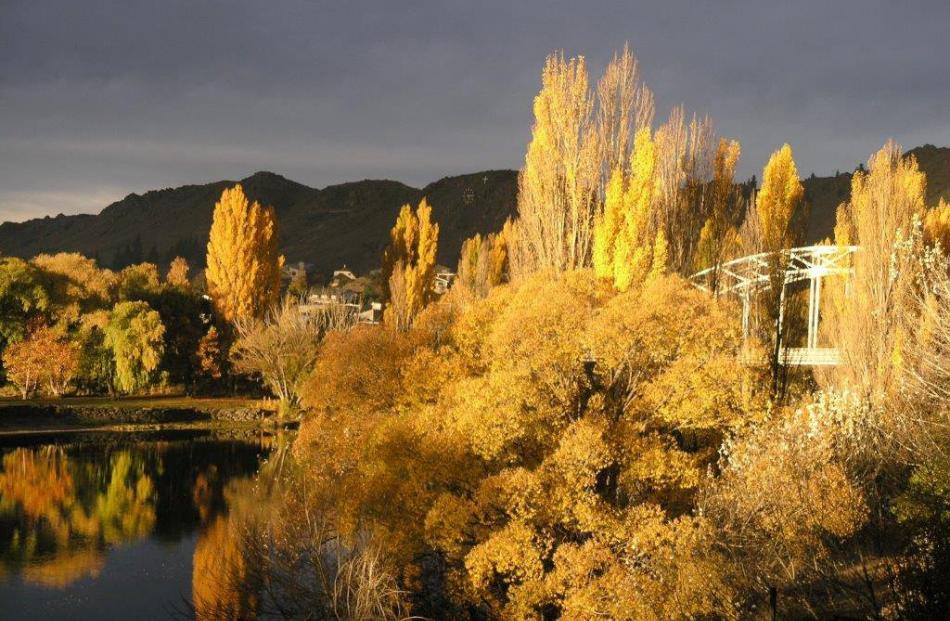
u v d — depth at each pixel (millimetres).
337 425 33719
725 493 22656
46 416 72812
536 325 27734
